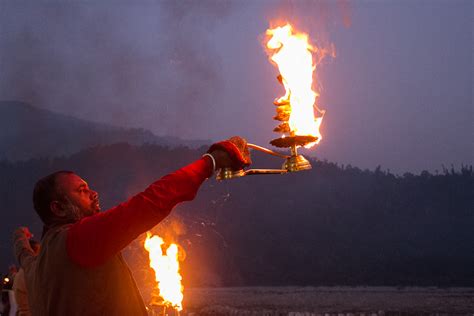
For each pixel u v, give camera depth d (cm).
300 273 15775
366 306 3591
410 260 16338
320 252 16962
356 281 14912
